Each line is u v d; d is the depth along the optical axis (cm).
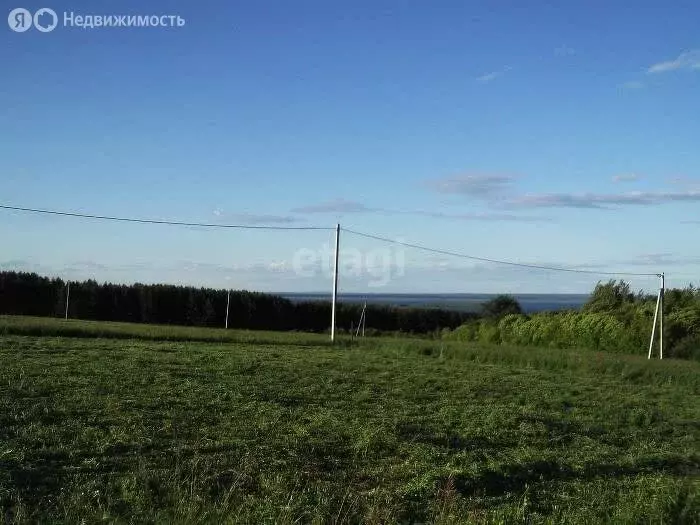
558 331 4334
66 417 1010
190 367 1761
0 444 828
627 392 1864
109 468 775
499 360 2694
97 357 1853
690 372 2273
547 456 993
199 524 624
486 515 701
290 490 746
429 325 7106
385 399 1430
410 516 711
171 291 6644
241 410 1169
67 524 597
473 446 1030
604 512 752
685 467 1014
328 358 2359
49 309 6406
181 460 822
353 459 904
